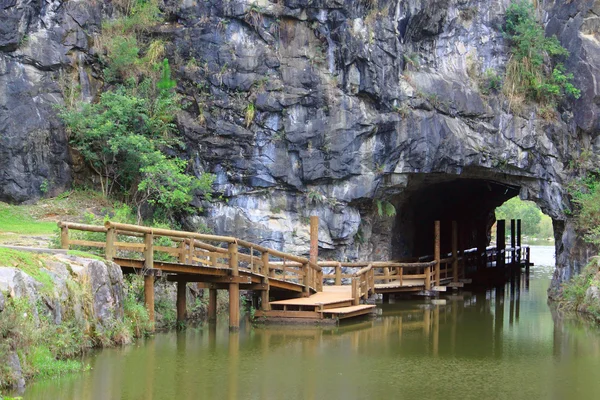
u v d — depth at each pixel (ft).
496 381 53.01
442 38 101.81
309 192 95.55
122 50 91.15
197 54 93.71
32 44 88.07
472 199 142.41
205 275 68.08
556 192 101.65
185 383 49.21
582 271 94.38
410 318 82.79
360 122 94.17
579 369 57.36
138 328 59.36
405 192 108.88
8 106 86.17
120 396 45.01
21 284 45.39
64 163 89.30
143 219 89.35
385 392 49.21
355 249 100.58
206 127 92.84
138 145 85.30
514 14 102.68
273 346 62.75
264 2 93.40
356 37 93.56
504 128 100.32
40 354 46.03
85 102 90.27
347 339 67.41
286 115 93.86
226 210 93.76
